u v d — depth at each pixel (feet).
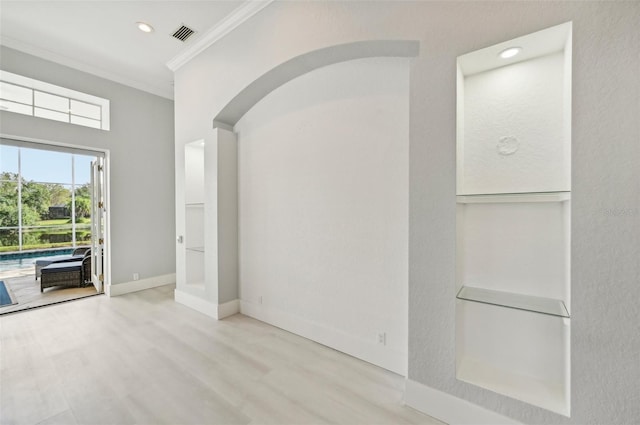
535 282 5.35
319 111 8.52
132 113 14.15
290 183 9.34
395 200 7.11
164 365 7.33
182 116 12.18
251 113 10.59
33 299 12.87
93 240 14.37
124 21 9.73
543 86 5.26
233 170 11.07
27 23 9.82
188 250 12.31
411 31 5.85
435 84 5.51
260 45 8.95
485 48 5.02
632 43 3.92
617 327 4.08
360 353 7.70
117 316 10.77
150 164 14.87
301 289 9.10
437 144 5.49
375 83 7.39
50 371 7.04
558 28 4.44
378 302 7.42
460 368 5.65
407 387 5.84
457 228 5.41
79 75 12.40
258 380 6.72
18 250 16.96
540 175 5.31
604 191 4.13
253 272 10.61
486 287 5.82
